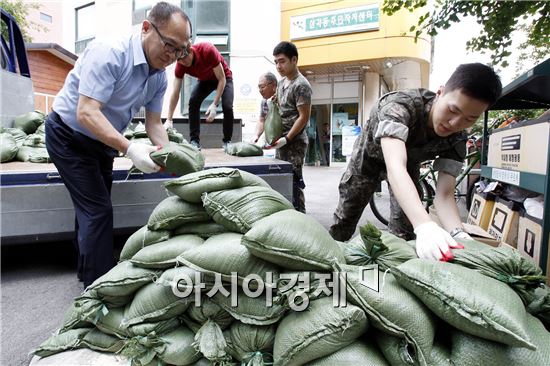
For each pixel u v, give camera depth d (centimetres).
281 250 105
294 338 97
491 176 277
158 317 121
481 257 106
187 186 131
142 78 194
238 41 916
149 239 137
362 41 985
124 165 288
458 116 138
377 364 92
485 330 82
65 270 288
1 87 396
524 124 212
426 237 116
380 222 441
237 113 930
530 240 199
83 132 187
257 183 143
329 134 1266
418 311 92
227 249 114
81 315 127
